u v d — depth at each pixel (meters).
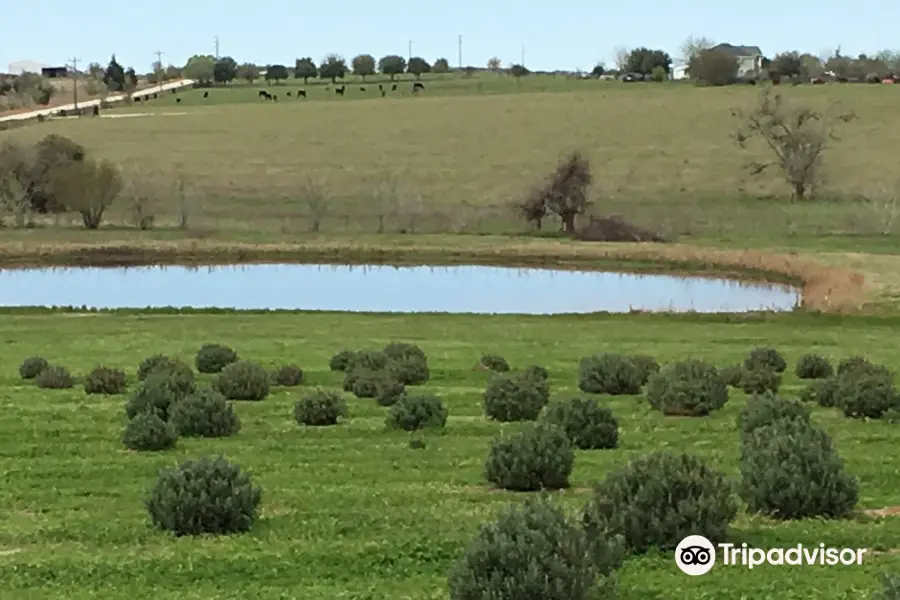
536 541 10.16
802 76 165.88
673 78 191.75
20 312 46.47
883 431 22.17
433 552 13.23
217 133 123.50
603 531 12.32
